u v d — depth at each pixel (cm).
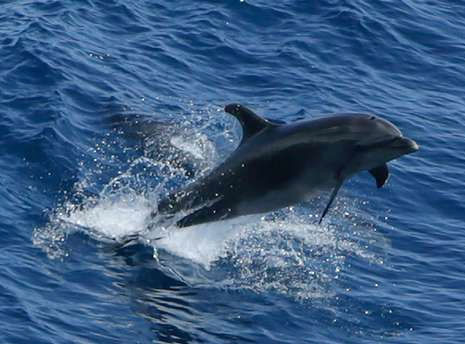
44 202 5319
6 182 5412
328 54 7238
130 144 5859
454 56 7438
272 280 5016
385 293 5022
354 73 7112
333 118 4869
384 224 5609
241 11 7512
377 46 7375
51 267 4862
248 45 7225
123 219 5266
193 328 4600
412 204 5822
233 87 6812
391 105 6831
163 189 5522
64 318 4519
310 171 4844
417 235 5556
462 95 7081
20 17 7212
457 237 5572
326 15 7550
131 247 5081
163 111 6344
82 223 5203
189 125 6184
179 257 5072
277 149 4897
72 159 5659
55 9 7350
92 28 7181
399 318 4850
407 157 6238
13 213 5191
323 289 4994
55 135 5803
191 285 4906
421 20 7712
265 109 6588
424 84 7144
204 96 6638
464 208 5844
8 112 6003
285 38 7312
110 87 6488
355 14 7556
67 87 6347
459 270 5281
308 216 5512
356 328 4756
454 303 5003
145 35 7188
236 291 4906
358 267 5203
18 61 6550
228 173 4984
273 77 6944
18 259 4869
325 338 4659
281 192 4922
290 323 4725
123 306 4678
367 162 4769
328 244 5331
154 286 4856
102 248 5059
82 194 5416
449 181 6062
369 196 5809
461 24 7794
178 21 7375
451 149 6397
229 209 5006
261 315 4750
